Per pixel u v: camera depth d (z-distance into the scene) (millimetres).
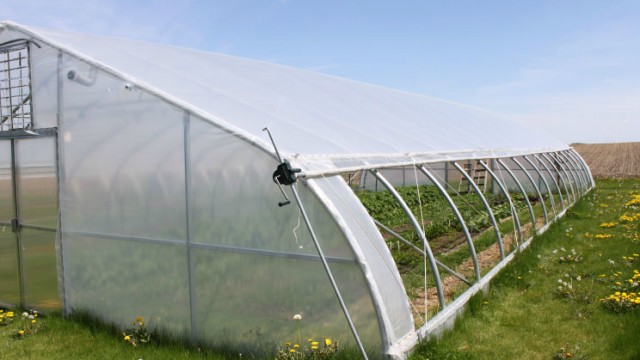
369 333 4637
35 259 6703
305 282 4844
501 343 5492
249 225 5043
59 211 6352
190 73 6551
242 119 5441
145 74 5914
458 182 21375
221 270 5227
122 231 5848
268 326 5035
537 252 9203
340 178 5211
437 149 8594
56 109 6281
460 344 5449
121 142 5766
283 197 4852
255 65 8742
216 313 5293
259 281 5047
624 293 6320
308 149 5246
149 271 5680
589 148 57531
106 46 6539
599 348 5270
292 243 4855
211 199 5219
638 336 5344
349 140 6426
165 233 5531
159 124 5484
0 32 6699
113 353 5297
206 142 5188
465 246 10445
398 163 6488
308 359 4734
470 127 13516
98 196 6008
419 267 8617
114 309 5984
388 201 16484
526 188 20781
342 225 4582
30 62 6488
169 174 5457
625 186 22406
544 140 19812
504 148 12758
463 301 6211
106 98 5840
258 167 4949
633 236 10352
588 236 10695
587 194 19281
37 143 6520
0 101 6938
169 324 5590
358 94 10609
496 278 7484
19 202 6805
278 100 6914
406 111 11203
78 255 6250
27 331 5945
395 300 4891
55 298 6547
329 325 4785
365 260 4578
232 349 5223
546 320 6109
